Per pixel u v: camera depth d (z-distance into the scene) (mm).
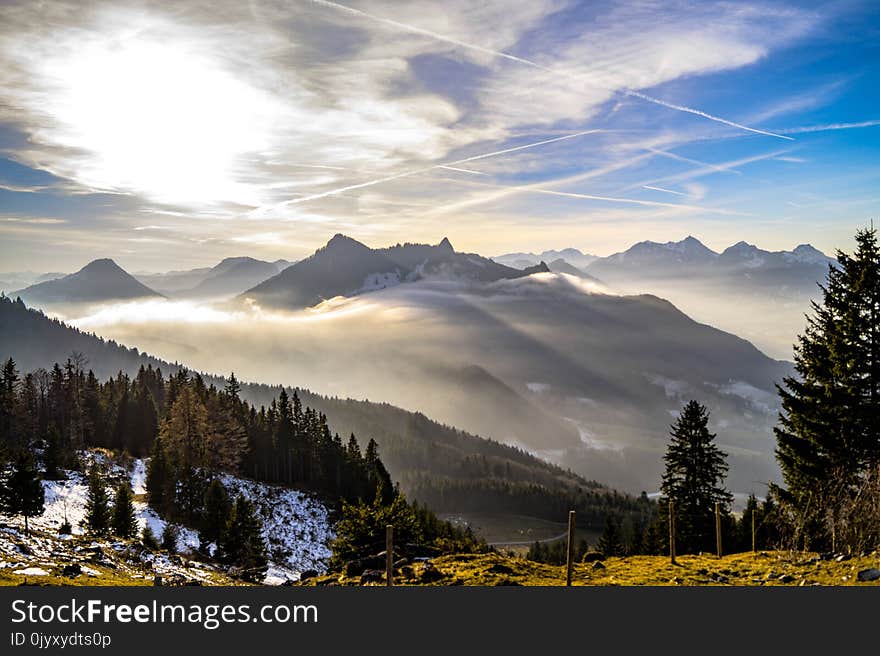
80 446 100500
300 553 74812
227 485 90688
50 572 25578
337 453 116188
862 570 21797
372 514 36531
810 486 31188
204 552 61594
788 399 34594
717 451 50875
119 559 34500
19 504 48969
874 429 31422
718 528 32750
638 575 27453
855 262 33062
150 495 77688
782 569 25219
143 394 118438
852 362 31953
